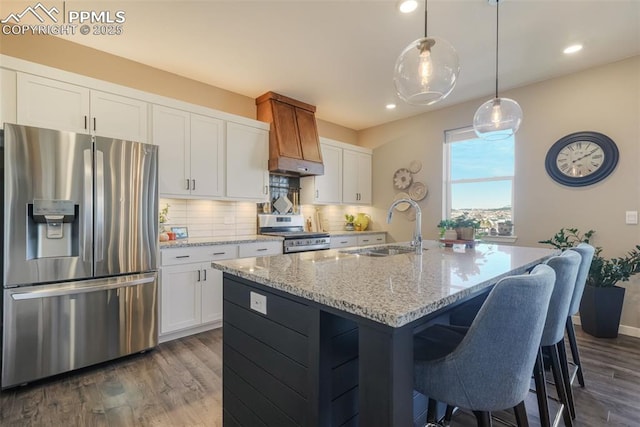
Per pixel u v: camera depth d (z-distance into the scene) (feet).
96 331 7.41
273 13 7.65
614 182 9.86
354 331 3.94
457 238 8.36
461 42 8.85
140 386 6.70
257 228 13.24
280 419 4.04
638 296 9.53
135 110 9.08
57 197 6.86
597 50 9.25
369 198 17.06
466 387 3.08
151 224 8.39
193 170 10.32
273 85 11.93
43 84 7.59
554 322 4.67
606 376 7.11
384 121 16.35
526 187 11.68
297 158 12.78
